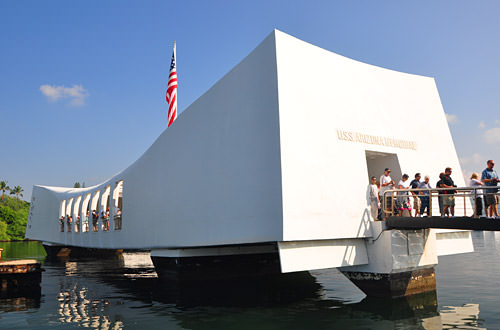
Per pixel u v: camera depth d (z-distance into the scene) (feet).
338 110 38.58
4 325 32.27
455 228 30.89
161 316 34.45
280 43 34.96
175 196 50.98
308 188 34.24
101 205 78.23
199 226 44.93
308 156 34.83
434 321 30.30
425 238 39.29
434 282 40.24
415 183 38.22
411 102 47.01
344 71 40.40
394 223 35.88
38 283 51.08
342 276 56.54
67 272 72.54
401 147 43.93
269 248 56.80
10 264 49.57
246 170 37.50
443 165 47.78
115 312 36.42
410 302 36.45
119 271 73.00
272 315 33.53
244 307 37.14
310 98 36.29
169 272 52.31
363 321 30.81
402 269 36.88
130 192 65.41
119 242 67.72
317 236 34.04
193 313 35.27
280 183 32.63
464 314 32.17
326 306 36.29
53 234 110.83
